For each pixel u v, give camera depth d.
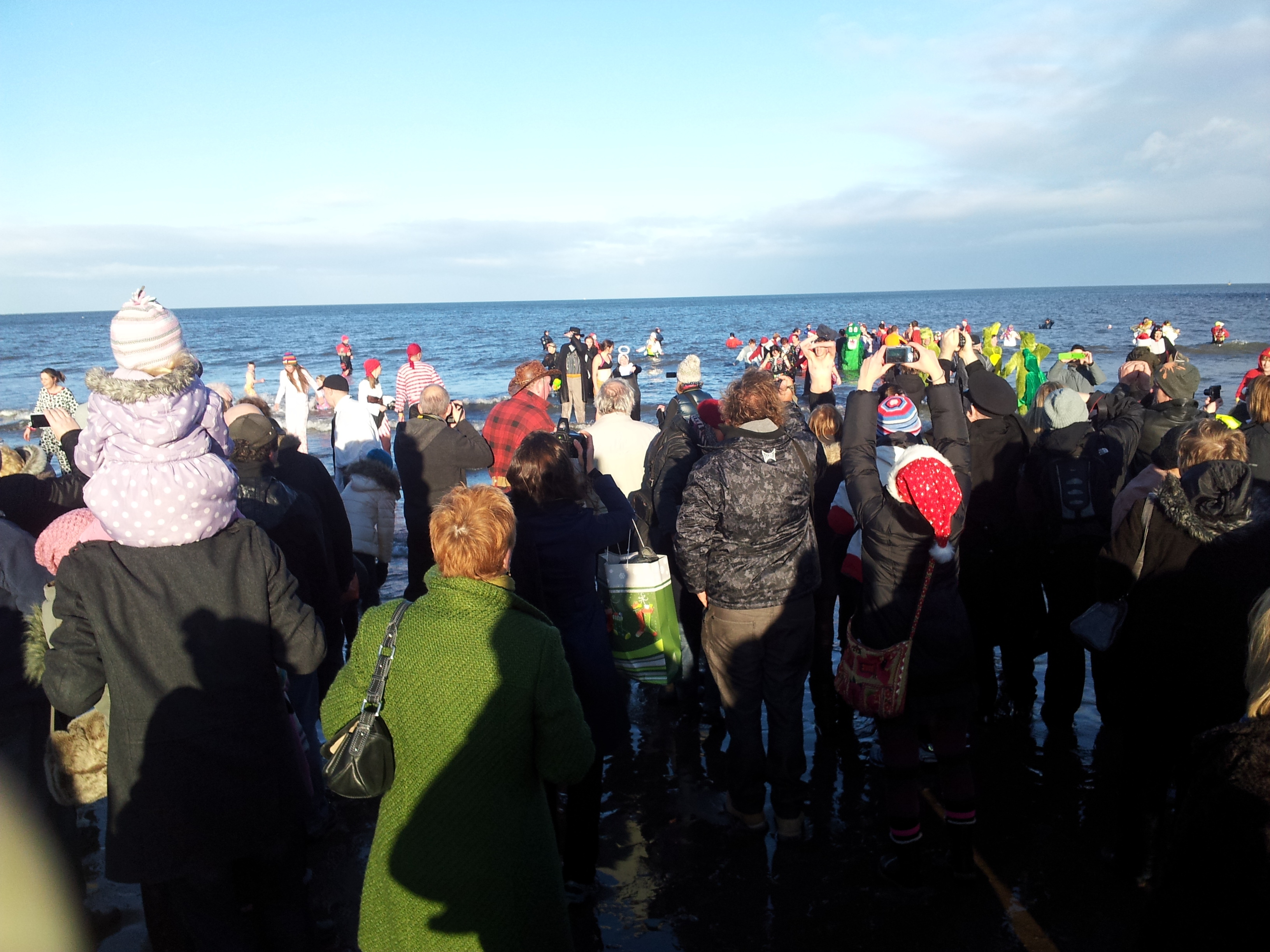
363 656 2.26
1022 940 2.92
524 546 3.15
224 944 2.40
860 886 3.26
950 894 3.18
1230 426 4.18
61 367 37.94
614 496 3.56
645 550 3.83
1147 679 2.92
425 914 2.13
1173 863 1.48
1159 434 4.75
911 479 3.00
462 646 2.15
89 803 3.21
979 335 28.64
